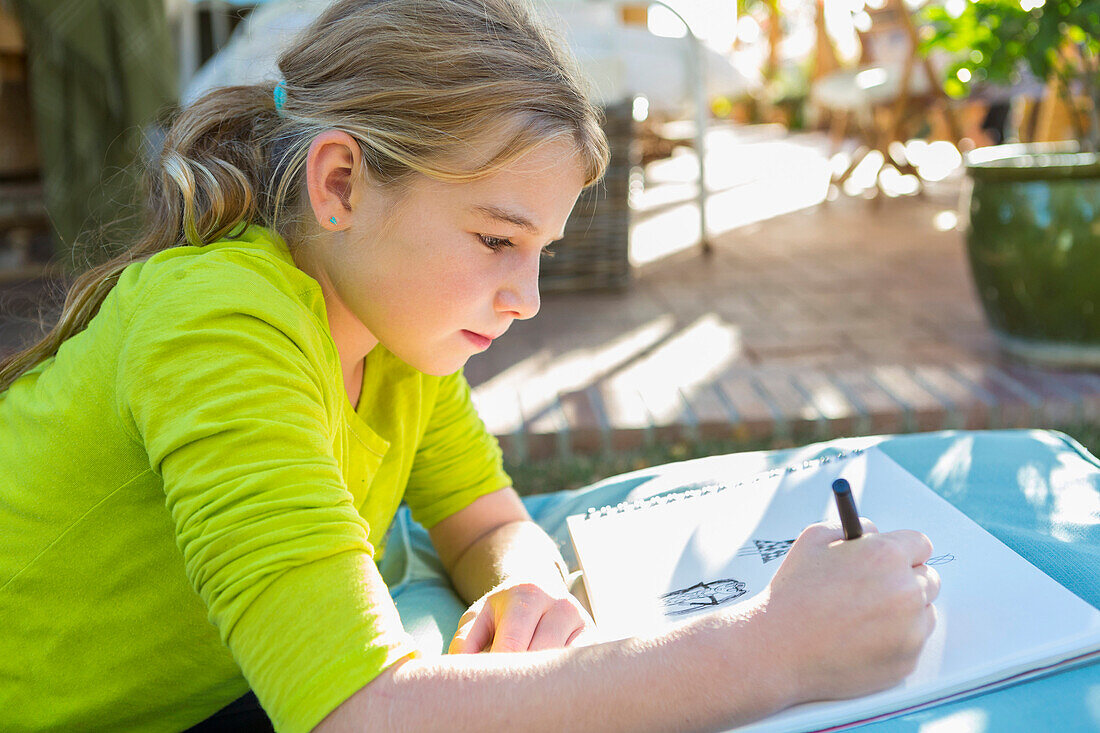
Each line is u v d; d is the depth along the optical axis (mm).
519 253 820
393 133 780
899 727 644
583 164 826
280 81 932
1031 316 2449
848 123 7613
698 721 637
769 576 852
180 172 887
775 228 4770
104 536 793
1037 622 722
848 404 2289
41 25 2744
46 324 1085
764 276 3689
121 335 773
